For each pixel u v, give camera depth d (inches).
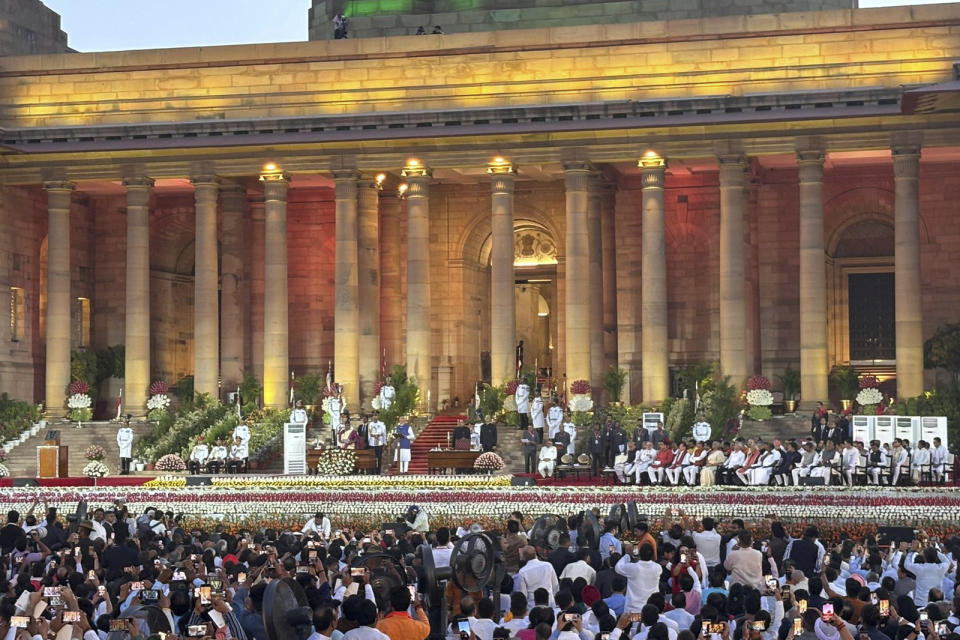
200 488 2699.3
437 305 4077.3
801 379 3489.2
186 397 3890.3
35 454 3585.1
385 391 3457.2
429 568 1133.1
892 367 3860.7
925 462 2741.1
